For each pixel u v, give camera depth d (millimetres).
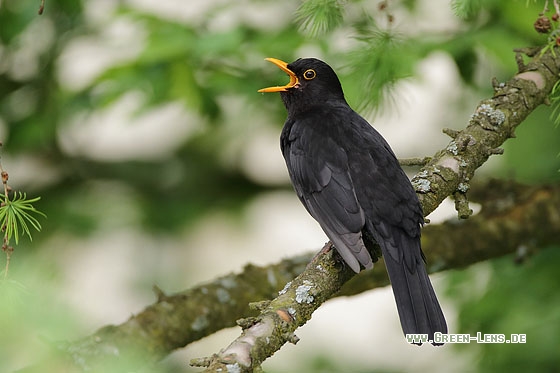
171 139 16031
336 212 7750
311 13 7734
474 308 11438
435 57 10867
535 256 11664
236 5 11273
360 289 10242
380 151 8086
